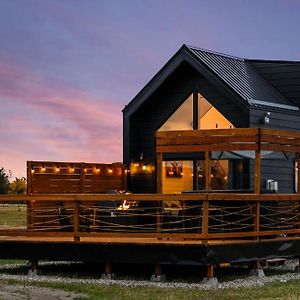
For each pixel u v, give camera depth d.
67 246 12.23
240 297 9.82
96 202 14.66
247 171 14.90
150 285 11.09
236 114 15.34
